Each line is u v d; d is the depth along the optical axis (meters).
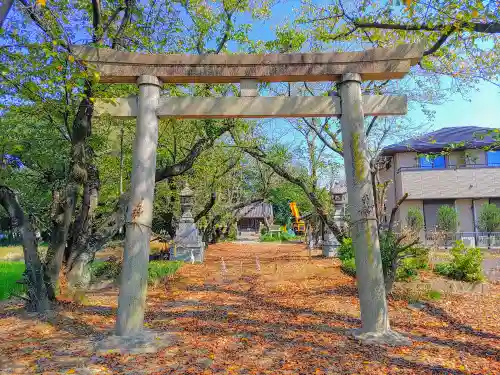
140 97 5.95
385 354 5.15
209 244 26.17
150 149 5.87
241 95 6.05
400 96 6.14
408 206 22.55
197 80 6.18
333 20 10.89
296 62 5.99
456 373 4.58
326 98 6.09
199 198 19.12
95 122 11.83
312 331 6.23
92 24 9.16
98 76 5.69
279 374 4.50
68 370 4.62
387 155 23.62
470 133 22.34
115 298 8.89
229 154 17.58
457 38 7.90
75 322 6.79
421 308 7.86
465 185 21.97
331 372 4.57
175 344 5.56
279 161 16.48
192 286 10.52
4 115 9.77
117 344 5.35
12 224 7.56
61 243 8.27
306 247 24.23
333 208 18.56
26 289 7.88
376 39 9.84
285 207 46.06
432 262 10.86
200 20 11.09
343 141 6.04
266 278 11.73
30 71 6.93
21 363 4.86
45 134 10.52
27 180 11.34
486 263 12.52
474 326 6.73
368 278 5.75
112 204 14.17
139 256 5.65
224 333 6.14
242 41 11.52
